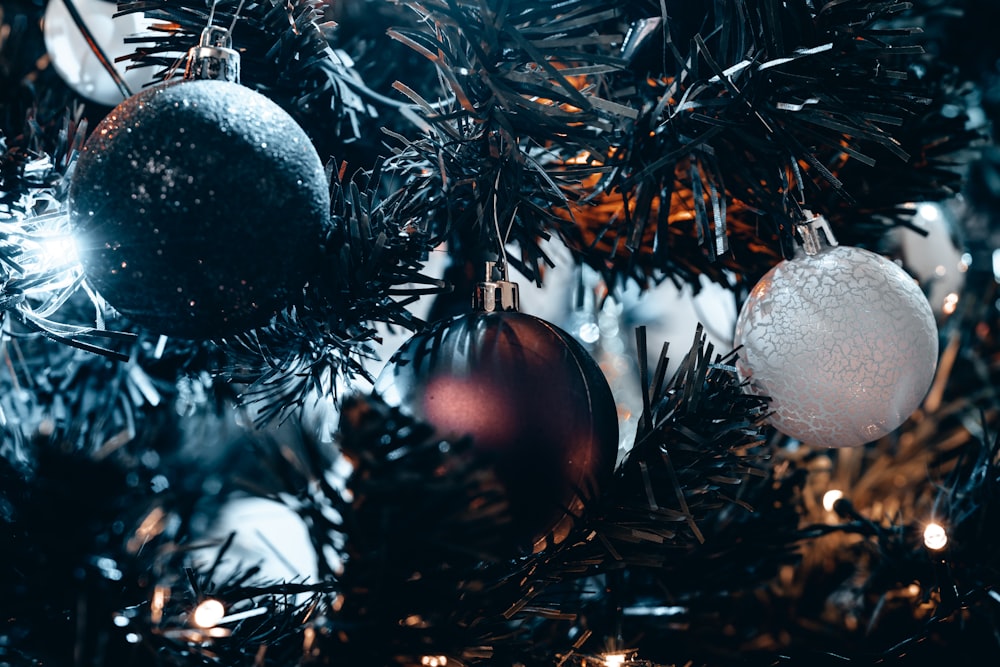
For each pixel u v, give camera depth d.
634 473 0.41
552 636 0.45
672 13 0.43
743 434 0.41
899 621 0.47
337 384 0.45
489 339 0.38
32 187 0.42
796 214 0.42
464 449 0.36
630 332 0.74
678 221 0.47
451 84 0.39
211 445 0.58
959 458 0.47
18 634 0.39
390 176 0.48
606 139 0.42
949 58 0.65
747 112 0.41
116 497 0.38
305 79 0.45
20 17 0.53
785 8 0.40
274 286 0.38
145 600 0.39
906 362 0.40
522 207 0.43
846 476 0.56
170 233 0.36
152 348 0.49
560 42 0.39
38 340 0.49
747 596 0.50
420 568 0.36
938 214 0.55
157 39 0.42
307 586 0.39
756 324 0.41
